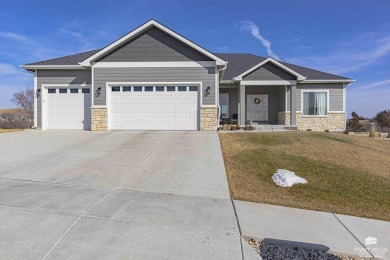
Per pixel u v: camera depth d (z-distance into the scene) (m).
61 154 9.68
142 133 14.38
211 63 15.58
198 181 7.17
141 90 15.78
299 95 20.78
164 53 15.70
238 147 10.80
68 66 16.62
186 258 3.77
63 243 3.96
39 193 5.89
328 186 7.29
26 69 16.94
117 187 6.55
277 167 8.52
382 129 24.91
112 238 4.15
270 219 5.22
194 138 12.66
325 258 4.11
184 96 15.70
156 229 4.50
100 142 11.85
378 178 8.11
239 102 18.97
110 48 15.53
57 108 16.97
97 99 15.76
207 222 4.89
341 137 13.96
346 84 20.81
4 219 4.58
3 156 9.35
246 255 3.93
